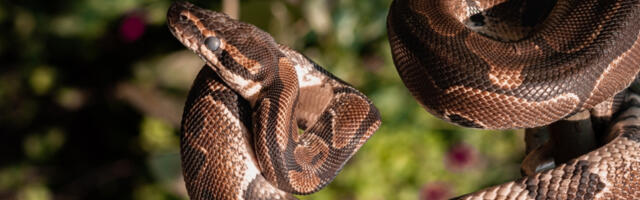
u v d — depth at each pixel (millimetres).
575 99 757
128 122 1403
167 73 1312
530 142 842
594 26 766
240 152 770
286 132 764
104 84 1372
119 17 1253
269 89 771
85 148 1450
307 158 777
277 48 789
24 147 1450
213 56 776
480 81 757
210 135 772
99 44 1311
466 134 1243
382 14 1146
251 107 779
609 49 756
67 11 1284
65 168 1448
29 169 1441
